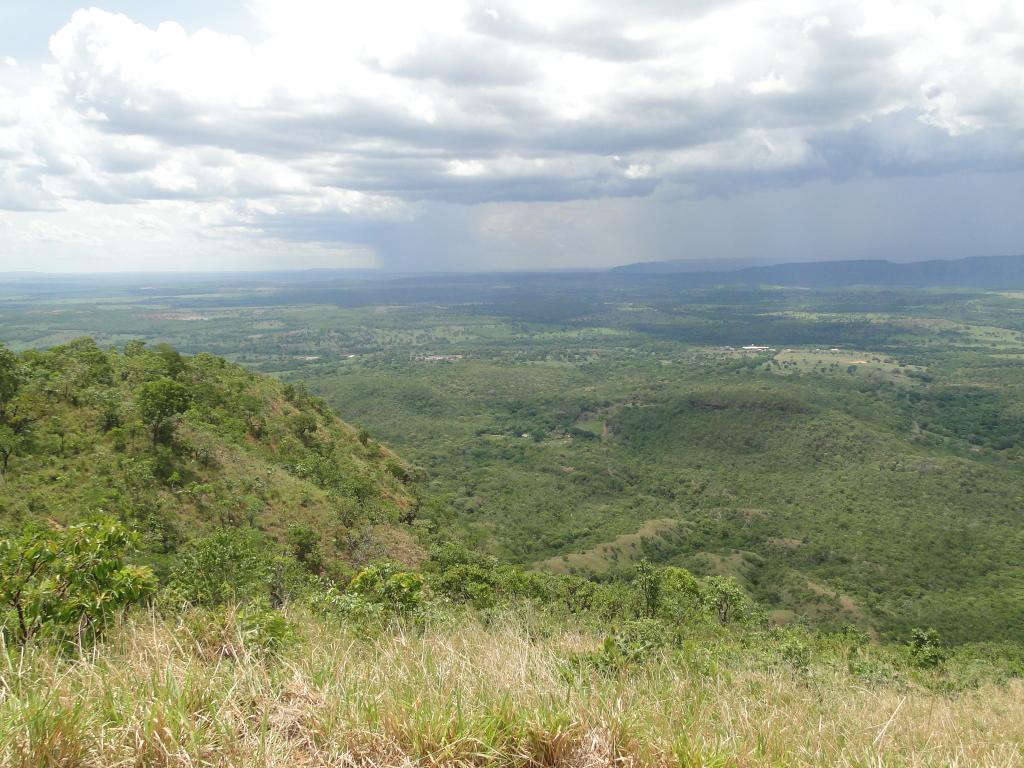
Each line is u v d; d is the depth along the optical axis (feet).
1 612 13.60
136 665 11.84
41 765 8.30
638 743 10.55
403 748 9.82
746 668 28.81
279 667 12.70
